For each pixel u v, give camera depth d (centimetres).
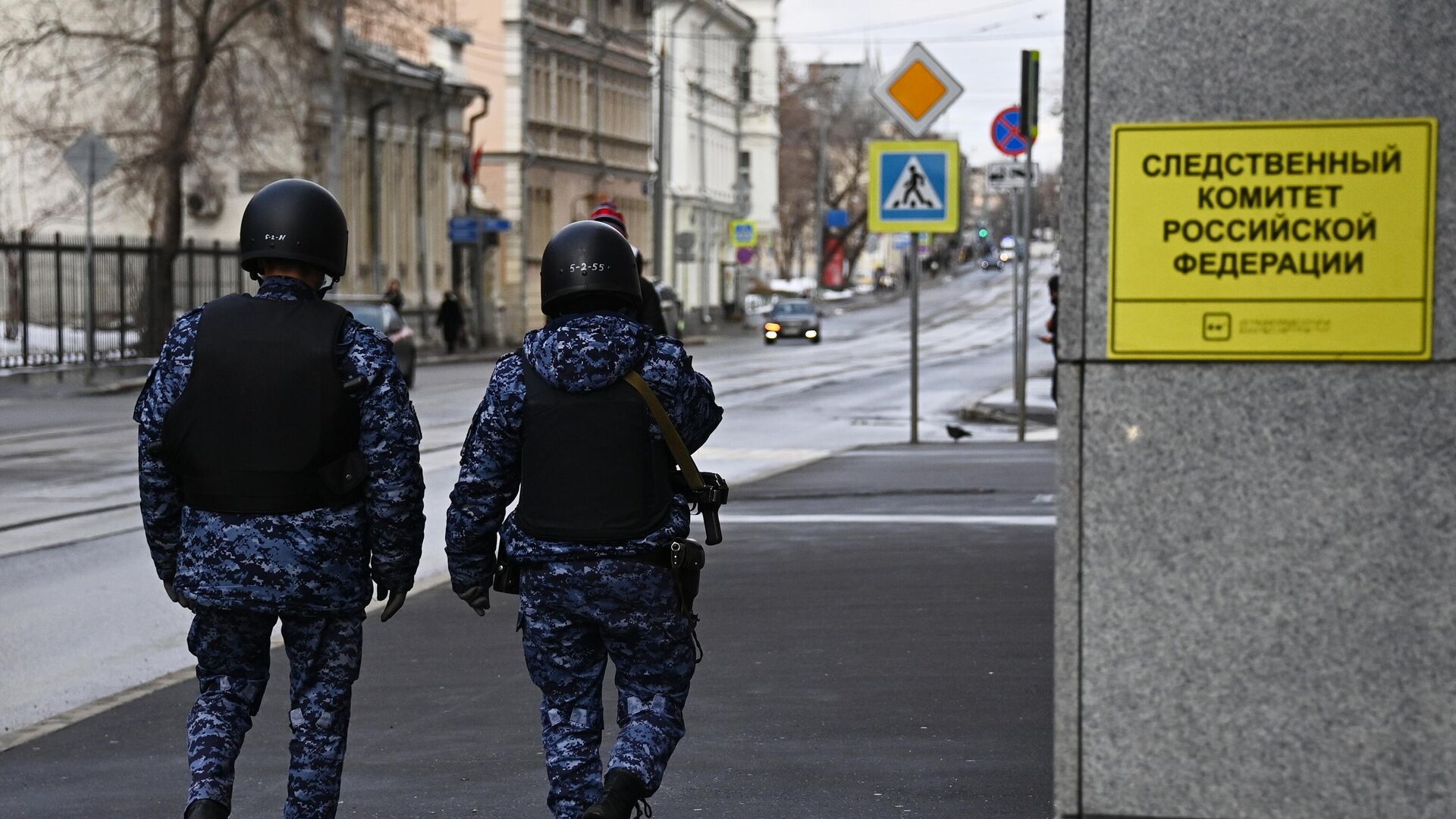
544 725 591
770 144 12800
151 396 593
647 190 9356
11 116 4628
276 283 600
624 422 573
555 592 574
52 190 5156
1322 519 436
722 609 1130
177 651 1120
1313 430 436
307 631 598
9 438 2669
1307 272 434
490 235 6775
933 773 728
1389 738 436
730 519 1579
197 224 5250
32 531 1669
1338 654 437
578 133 8244
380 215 6147
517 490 598
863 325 8575
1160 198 438
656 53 9562
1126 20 438
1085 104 441
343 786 729
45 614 1243
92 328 4078
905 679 912
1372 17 429
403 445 591
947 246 17062
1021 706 848
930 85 2228
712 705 859
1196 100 436
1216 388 438
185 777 768
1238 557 439
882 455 2186
